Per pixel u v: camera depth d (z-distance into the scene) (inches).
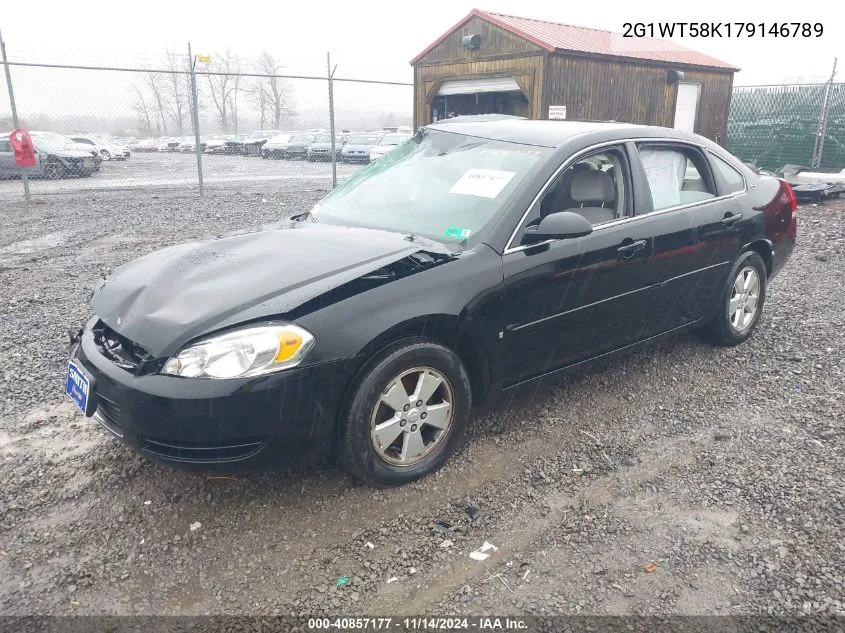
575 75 647.8
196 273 125.4
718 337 191.6
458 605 99.1
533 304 136.7
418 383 124.3
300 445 113.9
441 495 125.4
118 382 110.4
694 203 173.3
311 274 119.6
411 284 121.2
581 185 148.9
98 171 868.0
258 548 111.1
